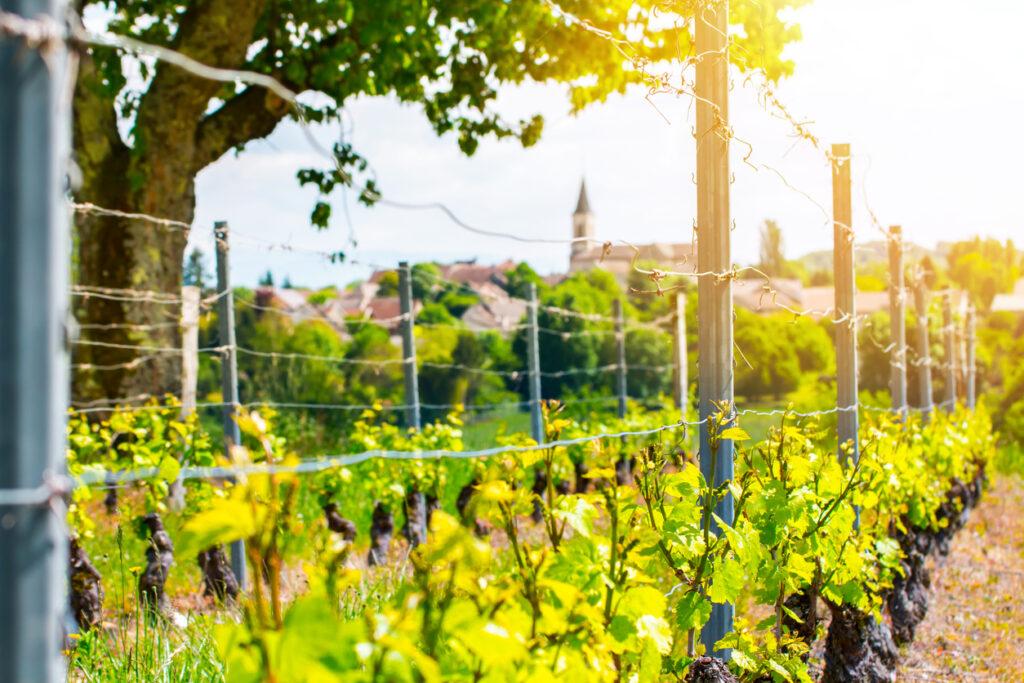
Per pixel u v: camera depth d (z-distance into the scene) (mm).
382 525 9750
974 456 15227
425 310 59656
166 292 14531
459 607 1982
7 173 1471
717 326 4430
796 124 5555
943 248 142125
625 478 15922
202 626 5535
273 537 1826
